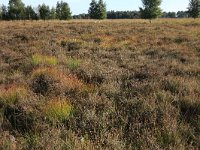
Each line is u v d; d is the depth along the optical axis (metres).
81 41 18.42
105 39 19.89
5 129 4.91
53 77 7.45
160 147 4.12
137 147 4.11
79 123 4.87
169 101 5.83
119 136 4.41
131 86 6.99
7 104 5.88
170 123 4.73
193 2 61.16
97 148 3.95
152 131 4.50
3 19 82.75
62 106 5.38
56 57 11.53
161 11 57.59
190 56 11.98
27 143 4.30
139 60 11.30
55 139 4.19
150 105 5.35
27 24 44.09
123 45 16.86
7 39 20.06
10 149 4.04
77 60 10.07
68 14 78.00
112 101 5.75
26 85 7.16
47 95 6.47
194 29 28.00
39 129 4.77
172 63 10.02
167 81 7.27
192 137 4.46
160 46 15.66
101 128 4.63
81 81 7.41
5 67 10.09
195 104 5.66
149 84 6.89
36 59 10.36
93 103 5.64
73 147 3.97
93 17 73.81
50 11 83.12
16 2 83.06
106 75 8.01
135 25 36.50
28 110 5.42
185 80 7.42
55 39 19.47
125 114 5.19
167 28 29.92
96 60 11.16
